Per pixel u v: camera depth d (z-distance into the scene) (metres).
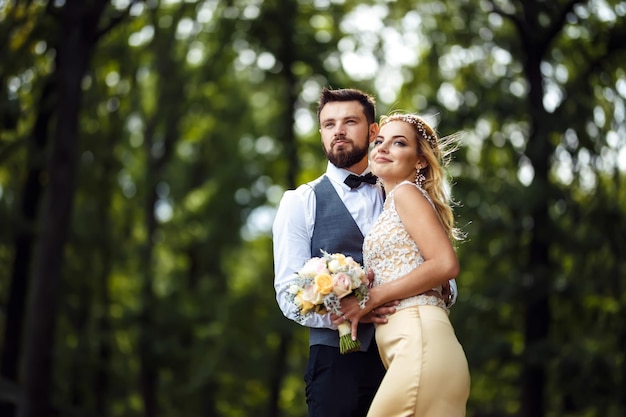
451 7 16.48
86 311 18.03
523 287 15.03
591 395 14.88
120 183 19.31
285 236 4.87
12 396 13.70
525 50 15.33
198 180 21.61
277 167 20.73
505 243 15.93
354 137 4.89
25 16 12.84
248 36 17.39
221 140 21.22
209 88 19.25
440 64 16.52
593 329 15.62
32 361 13.02
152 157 19.22
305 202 4.92
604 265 15.20
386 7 17.11
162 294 20.70
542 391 15.13
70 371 17.70
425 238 4.38
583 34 15.55
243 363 20.28
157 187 19.59
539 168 15.08
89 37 13.25
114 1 14.84
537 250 15.45
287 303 4.79
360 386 4.68
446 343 4.34
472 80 15.88
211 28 18.00
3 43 12.73
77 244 17.70
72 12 12.91
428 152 4.63
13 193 15.88
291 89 18.19
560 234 15.09
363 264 4.79
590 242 15.06
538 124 15.02
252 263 25.19
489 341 15.01
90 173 17.11
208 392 19.97
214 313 20.31
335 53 17.48
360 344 4.61
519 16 15.67
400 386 4.29
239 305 21.08
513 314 16.08
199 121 21.03
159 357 18.34
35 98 14.27
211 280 22.12
